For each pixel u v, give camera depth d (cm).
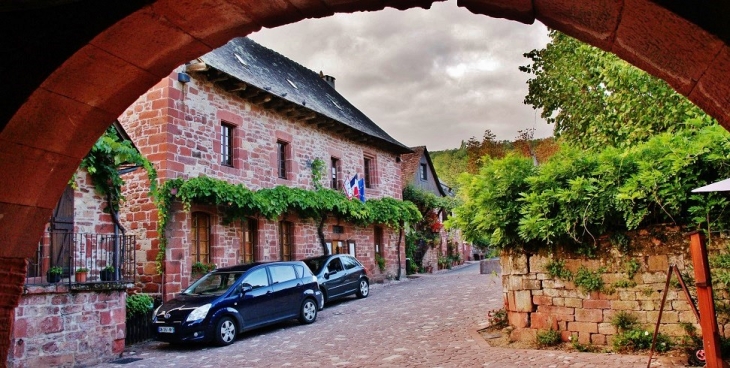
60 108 258
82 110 266
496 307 1259
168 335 1040
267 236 1634
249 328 1130
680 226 764
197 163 1403
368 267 2203
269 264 1248
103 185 1044
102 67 252
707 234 731
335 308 1527
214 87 1479
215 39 264
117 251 1029
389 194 2439
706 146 709
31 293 821
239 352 984
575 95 1194
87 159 998
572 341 829
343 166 2088
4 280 276
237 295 1116
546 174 866
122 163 1116
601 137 1145
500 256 969
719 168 711
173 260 1317
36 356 825
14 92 245
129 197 1359
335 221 1997
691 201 746
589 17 220
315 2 248
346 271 1678
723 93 212
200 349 1038
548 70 1248
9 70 246
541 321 873
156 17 236
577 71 1180
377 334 1058
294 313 1249
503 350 832
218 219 1474
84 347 905
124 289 999
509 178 914
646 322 778
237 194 1434
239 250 1542
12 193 266
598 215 792
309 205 1736
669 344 752
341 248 2030
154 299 1253
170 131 1330
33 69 243
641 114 1015
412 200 3020
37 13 245
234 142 1547
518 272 903
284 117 1759
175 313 1048
